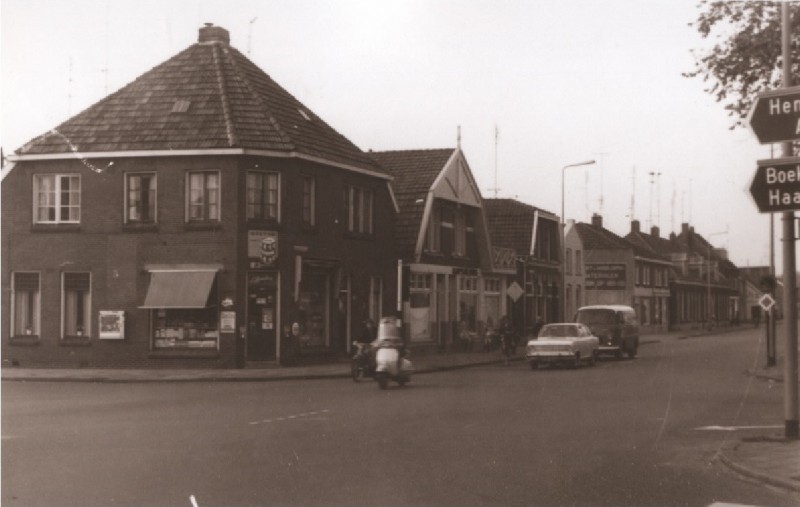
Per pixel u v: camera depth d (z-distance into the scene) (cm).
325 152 3425
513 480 1054
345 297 3591
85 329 3247
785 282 1320
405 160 4406
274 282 3197
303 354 3300
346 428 1538
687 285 9956
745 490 1007
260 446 1321
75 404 2000
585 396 2172
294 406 1933
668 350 4988
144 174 3216
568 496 966
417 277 4200
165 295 3141
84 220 3244
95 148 3209
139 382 2761
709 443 1366
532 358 3412
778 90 1246
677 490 1004
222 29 3562
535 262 5672
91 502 928
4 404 2006
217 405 1962
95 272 3228
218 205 3164
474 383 2633
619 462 1188
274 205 3219
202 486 1010
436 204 4303
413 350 4091
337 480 1048
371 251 3747
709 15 2186
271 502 927
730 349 5059
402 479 1055
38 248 3275
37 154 3247
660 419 1681
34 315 3291
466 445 1334
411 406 1927
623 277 7981
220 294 3138
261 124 3241
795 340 1328
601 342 3972
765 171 1248
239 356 3136
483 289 4878
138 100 3341
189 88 3353
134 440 1388
